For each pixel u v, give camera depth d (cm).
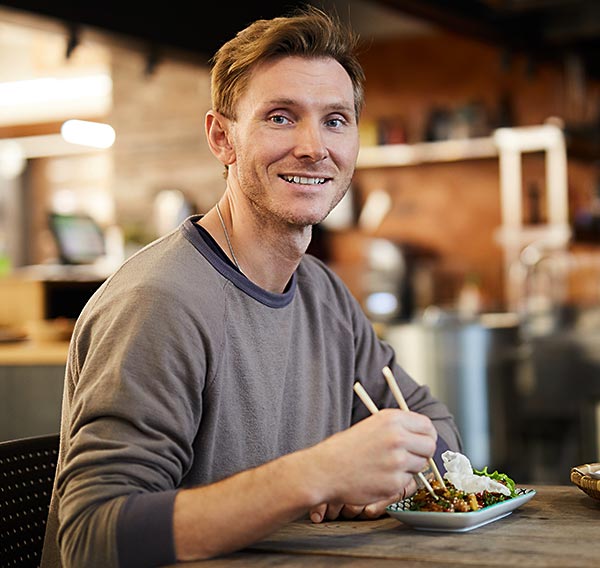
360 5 719
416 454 135
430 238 711
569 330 585
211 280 156
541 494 166
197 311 149
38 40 779
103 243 526
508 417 520
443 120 689
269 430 162
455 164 705
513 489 158
